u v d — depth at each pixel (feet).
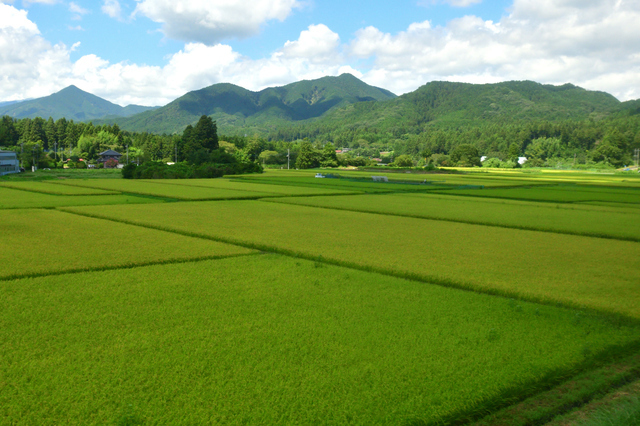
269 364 34.27
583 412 30.14
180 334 39.63
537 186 304.71
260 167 456.86
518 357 36.65
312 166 629.10
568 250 83.82
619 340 40.78
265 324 42.29
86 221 108.47
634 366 36.70
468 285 57.41
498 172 575.79
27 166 520.42
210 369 33.35
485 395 30.76
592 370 35.81
